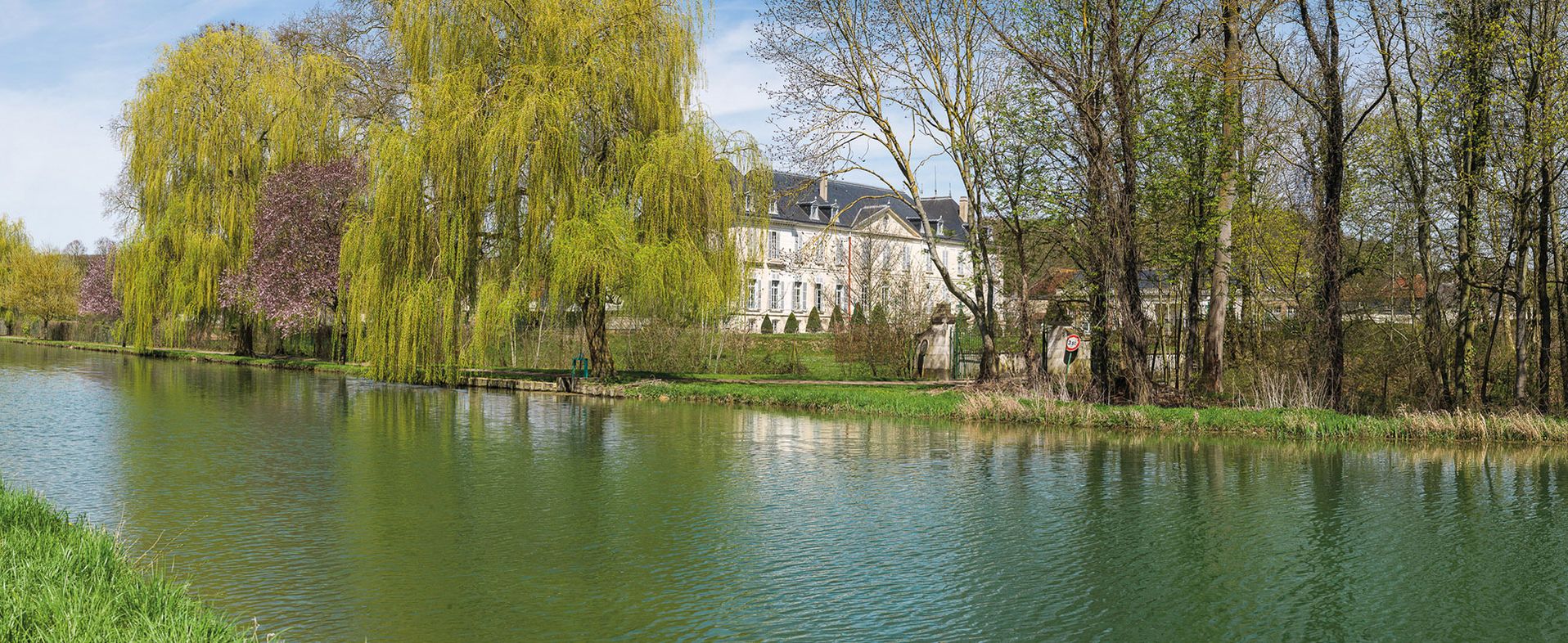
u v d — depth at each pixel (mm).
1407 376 23547
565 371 33969
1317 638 8078
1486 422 19656
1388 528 11922
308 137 38219
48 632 6062
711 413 23516
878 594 9000
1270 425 20062
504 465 15414
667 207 26578
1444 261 23031
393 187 27234
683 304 26531
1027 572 9805
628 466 15500
